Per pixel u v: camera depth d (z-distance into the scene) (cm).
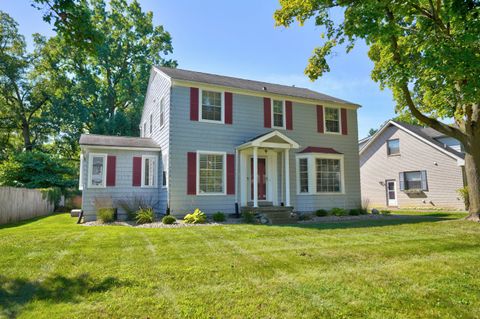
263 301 387
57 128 2703
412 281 464
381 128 2398
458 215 1438
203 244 709
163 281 454
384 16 897
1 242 704
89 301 382
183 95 1305
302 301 388
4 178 1984
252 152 1417
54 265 523
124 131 2589
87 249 641
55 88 2667
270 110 1482
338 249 659
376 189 2427
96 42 675
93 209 1295
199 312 355
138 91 2809
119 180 1348
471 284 454
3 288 421
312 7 1027
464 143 1170
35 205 1630
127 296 398
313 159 1491
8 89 2572
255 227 981
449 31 915
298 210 1475
